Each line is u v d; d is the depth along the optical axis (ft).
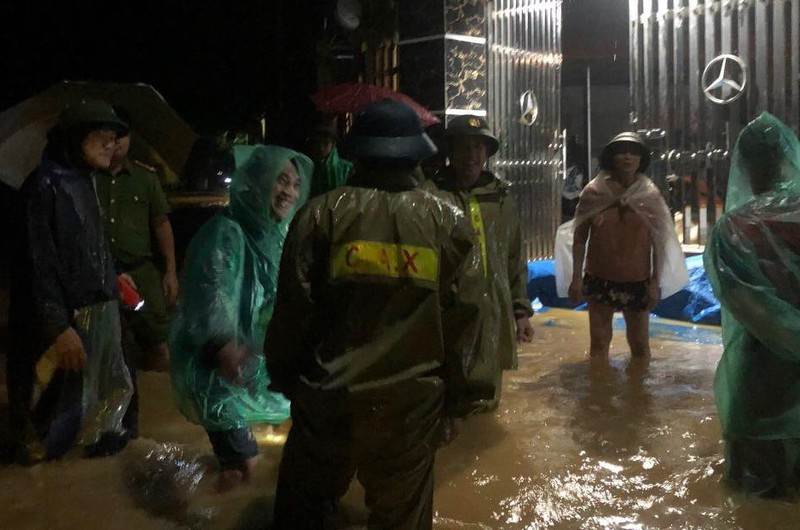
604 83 52.26
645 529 12.37
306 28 37.01
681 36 29.63
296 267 10.09
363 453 10.26
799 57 27.14
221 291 12.98
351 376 9.94
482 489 13.93
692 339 24.61
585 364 22.02
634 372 21.11
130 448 16.08
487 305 10.69
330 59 29.78
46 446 15.20
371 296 10.07
